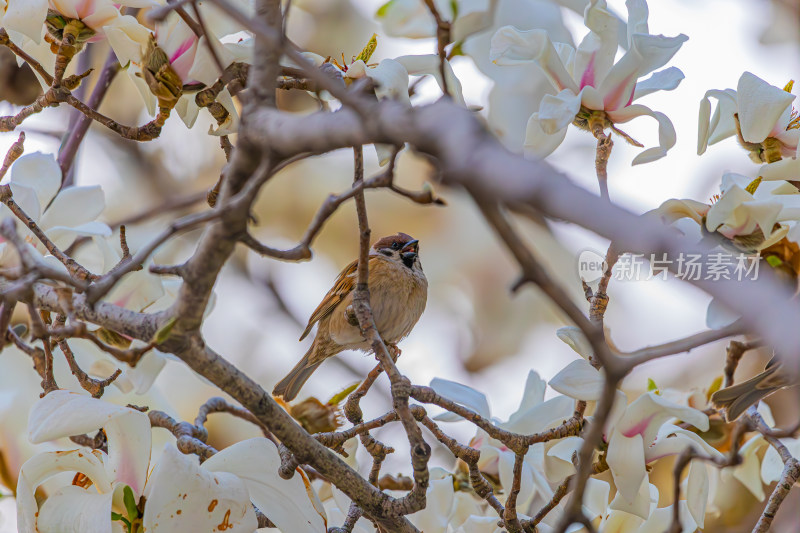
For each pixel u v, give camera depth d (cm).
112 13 516
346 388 637
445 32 414
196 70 498
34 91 684
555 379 500
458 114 237
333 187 1093
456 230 1116
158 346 423
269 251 371
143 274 585
